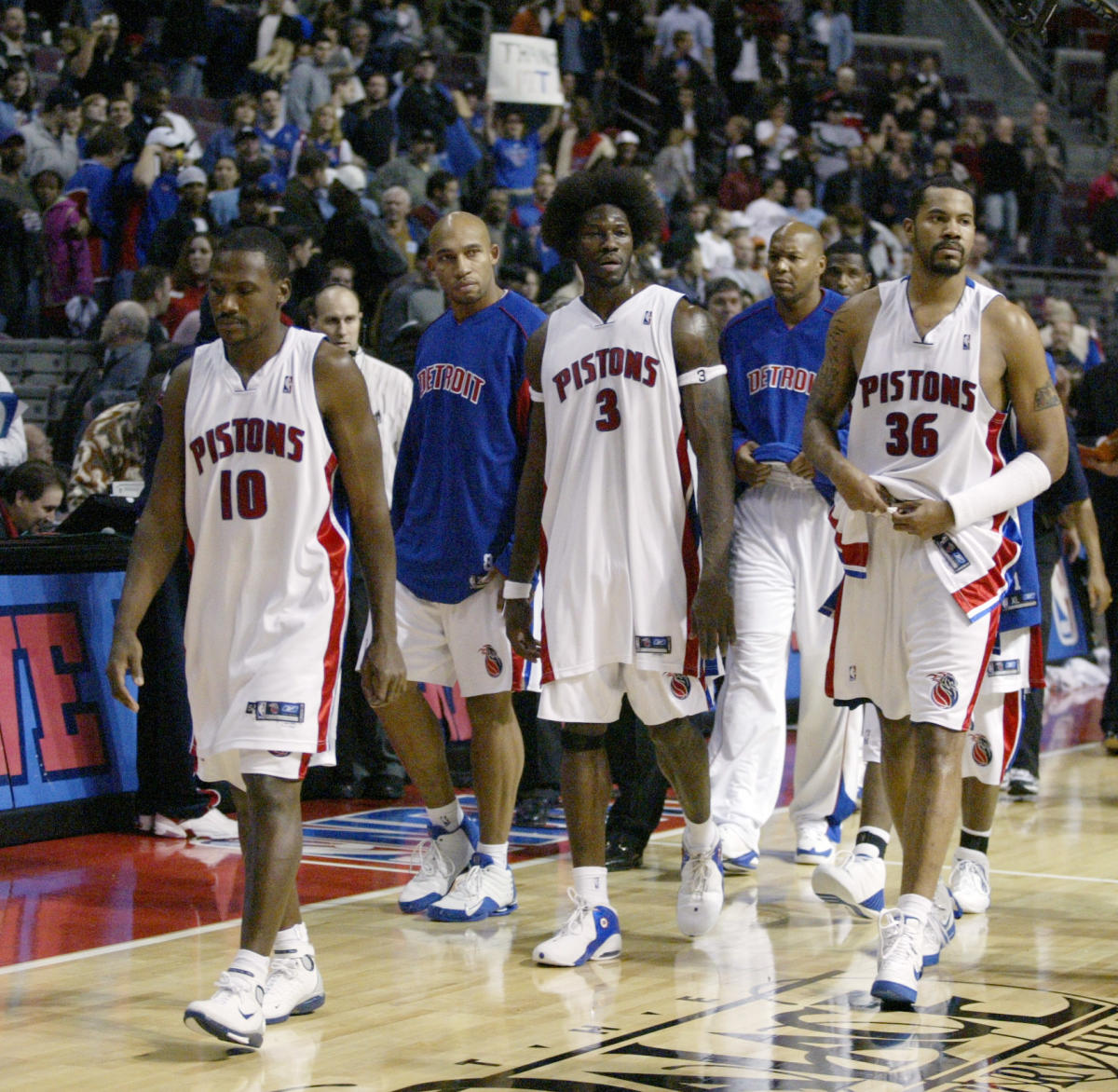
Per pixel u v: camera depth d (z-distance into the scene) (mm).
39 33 34688
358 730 17422
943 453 10164
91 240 27141
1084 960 10703
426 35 40406
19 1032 9148
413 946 11172
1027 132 47250
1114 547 20953
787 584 13664
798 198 36812
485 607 11930
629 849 13867
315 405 9188
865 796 11805
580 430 10883
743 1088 7969
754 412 13672
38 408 24031
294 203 26156
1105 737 21047
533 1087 8023
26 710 14922
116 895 12758
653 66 41500
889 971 9523
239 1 36938
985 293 10266
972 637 10047
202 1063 8555
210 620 9297
